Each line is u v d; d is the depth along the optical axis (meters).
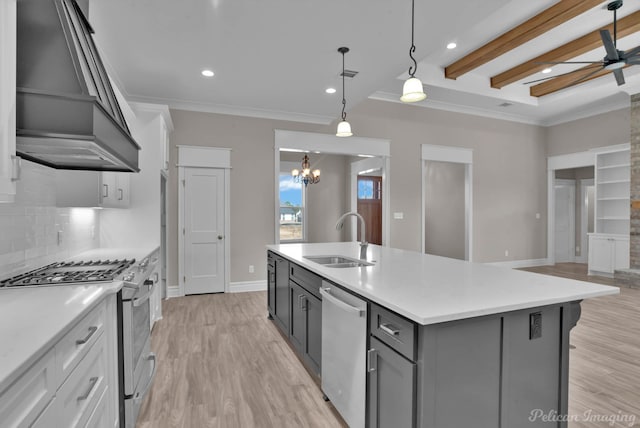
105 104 1.57
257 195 5.11
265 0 2.44
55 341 0.95
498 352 1.35
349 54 3.27
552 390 1.47
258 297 4.66
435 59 4.84
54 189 2.29
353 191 8.48
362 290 1.55
